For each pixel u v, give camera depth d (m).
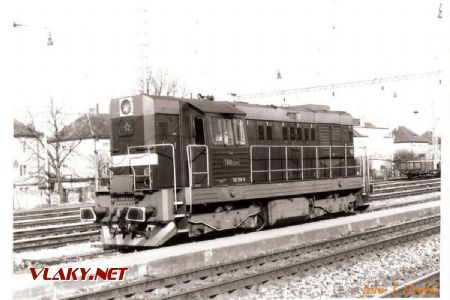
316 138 18.77
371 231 15.82
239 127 15.05
